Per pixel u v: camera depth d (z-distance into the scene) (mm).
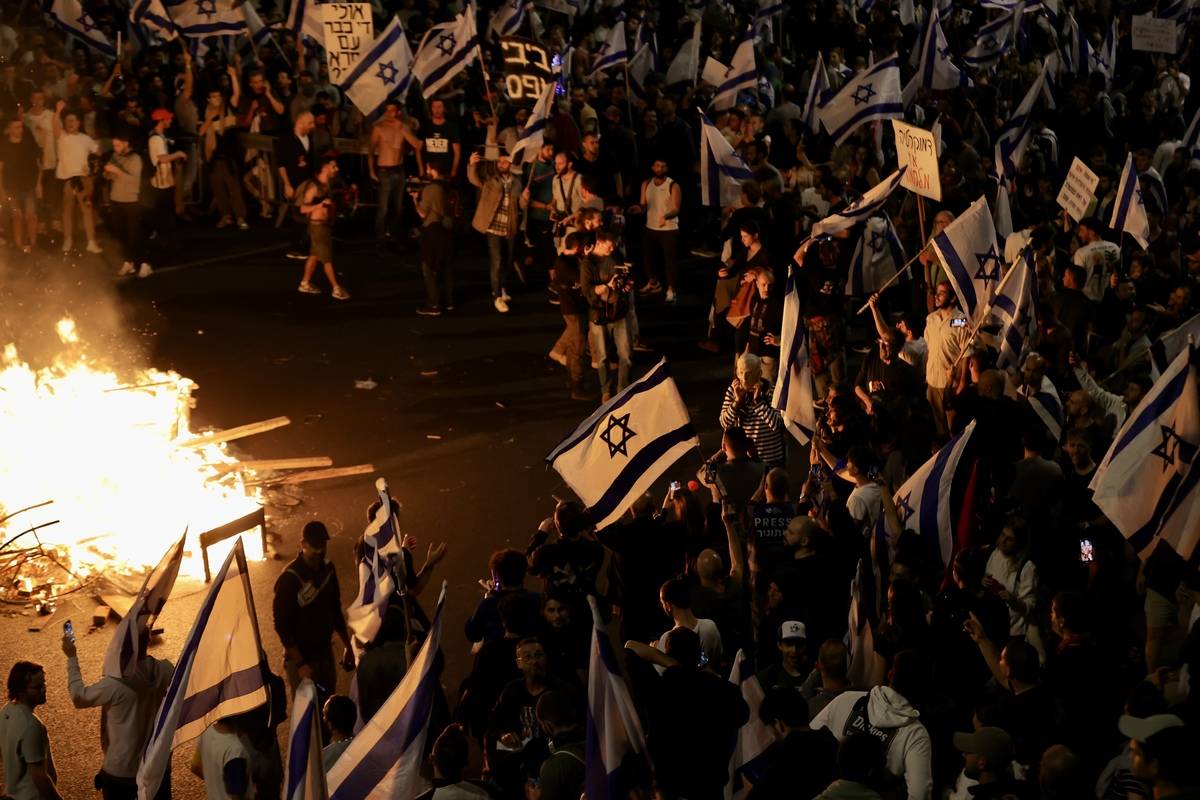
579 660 9453
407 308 19922
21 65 22969
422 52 21391
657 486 14828
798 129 21016
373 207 24062
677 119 21578
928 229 19031
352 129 23984
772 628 9727
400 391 17203
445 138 21500
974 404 12242
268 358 18047
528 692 8438
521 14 25172
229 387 17172
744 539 10688
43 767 8625
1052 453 12039
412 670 7617
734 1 30266
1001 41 26172
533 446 15766
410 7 27812
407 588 9922
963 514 11062
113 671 8867
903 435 12578
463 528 13891
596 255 16234
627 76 23469
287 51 24922
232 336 18688
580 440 10484
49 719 10703
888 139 22578
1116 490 9492
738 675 8148
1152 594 9641
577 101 22391
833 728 7836
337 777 7641
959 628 9055
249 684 8117
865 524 10898
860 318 18781
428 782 8742
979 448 12000
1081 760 6918
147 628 9000
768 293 15570
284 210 22859
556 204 19125
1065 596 8430
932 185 15188
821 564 9766
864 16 29266
